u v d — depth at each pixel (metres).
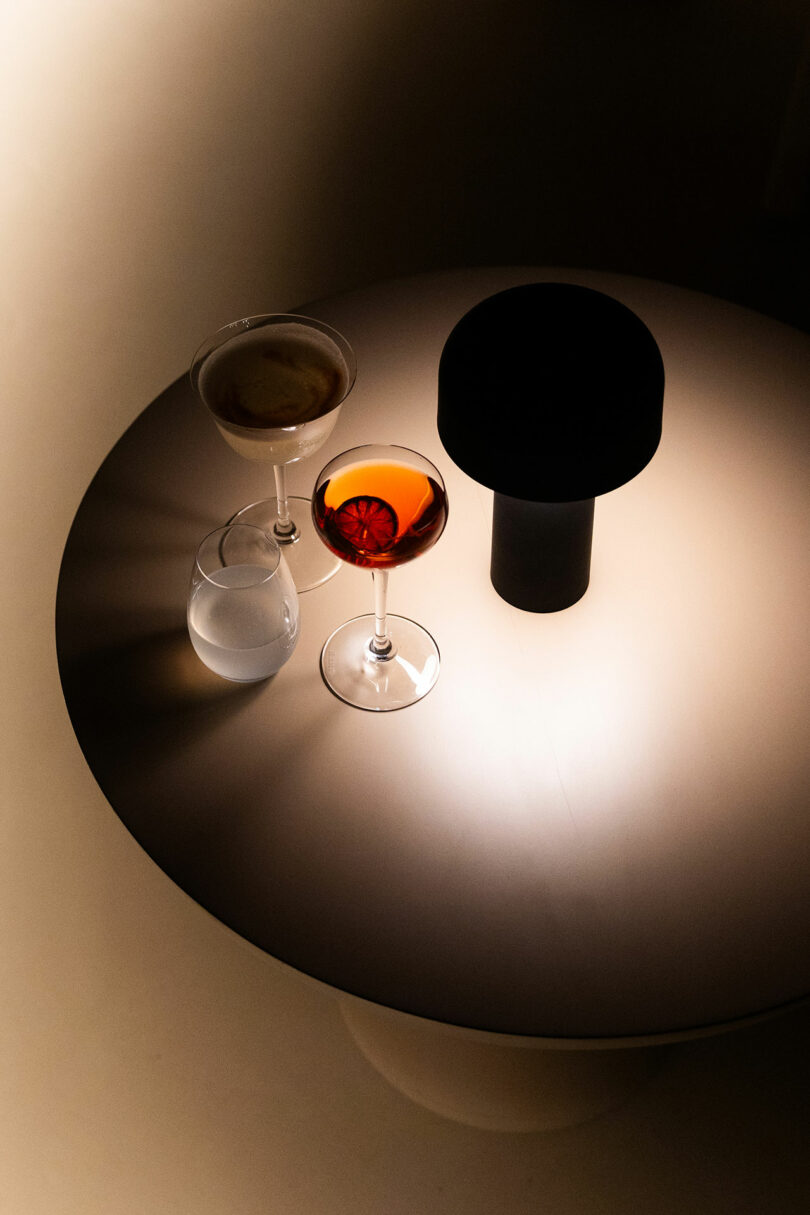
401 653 1.09
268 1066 1.49
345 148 2.87
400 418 1.30
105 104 3.07
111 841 1.69
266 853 0.96
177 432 1.29
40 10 3.47
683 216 2.65
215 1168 1.41
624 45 3.20
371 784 1.00
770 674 1.08
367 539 0.95
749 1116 1.44
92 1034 1.52
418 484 1.01
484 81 3.08
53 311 2.49
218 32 3.33
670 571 1.16
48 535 2.06
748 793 0.99
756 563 1.16
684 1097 1.46
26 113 3.06
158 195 2.77
